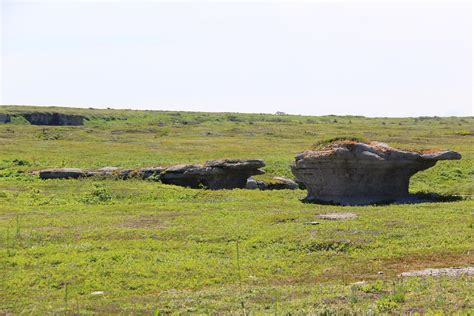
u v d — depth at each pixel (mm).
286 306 16391
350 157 39188
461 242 25703
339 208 35562
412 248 24891
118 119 161375
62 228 29484
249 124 149875
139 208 36094
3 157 64625
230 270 22172
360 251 24828
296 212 33750
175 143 91188
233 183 48156
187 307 16875
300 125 145750
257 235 27484
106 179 47812
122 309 16938
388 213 32688
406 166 40281
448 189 46656
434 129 130250
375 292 17734
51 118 151125
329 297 17219
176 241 26953
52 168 50938
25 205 37375
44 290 19984
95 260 23266
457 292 16969
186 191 43406
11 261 22938
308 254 24594
